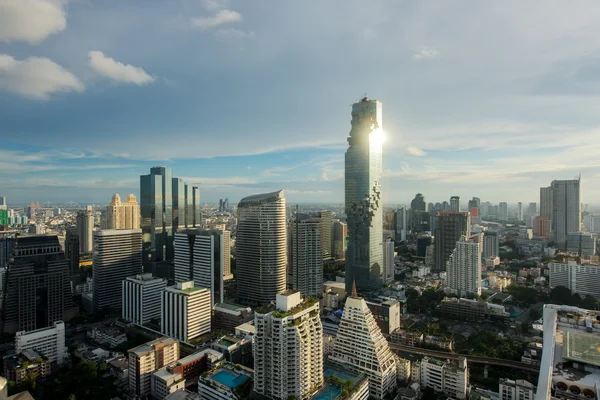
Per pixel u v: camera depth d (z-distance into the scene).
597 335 130.88
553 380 110.00
